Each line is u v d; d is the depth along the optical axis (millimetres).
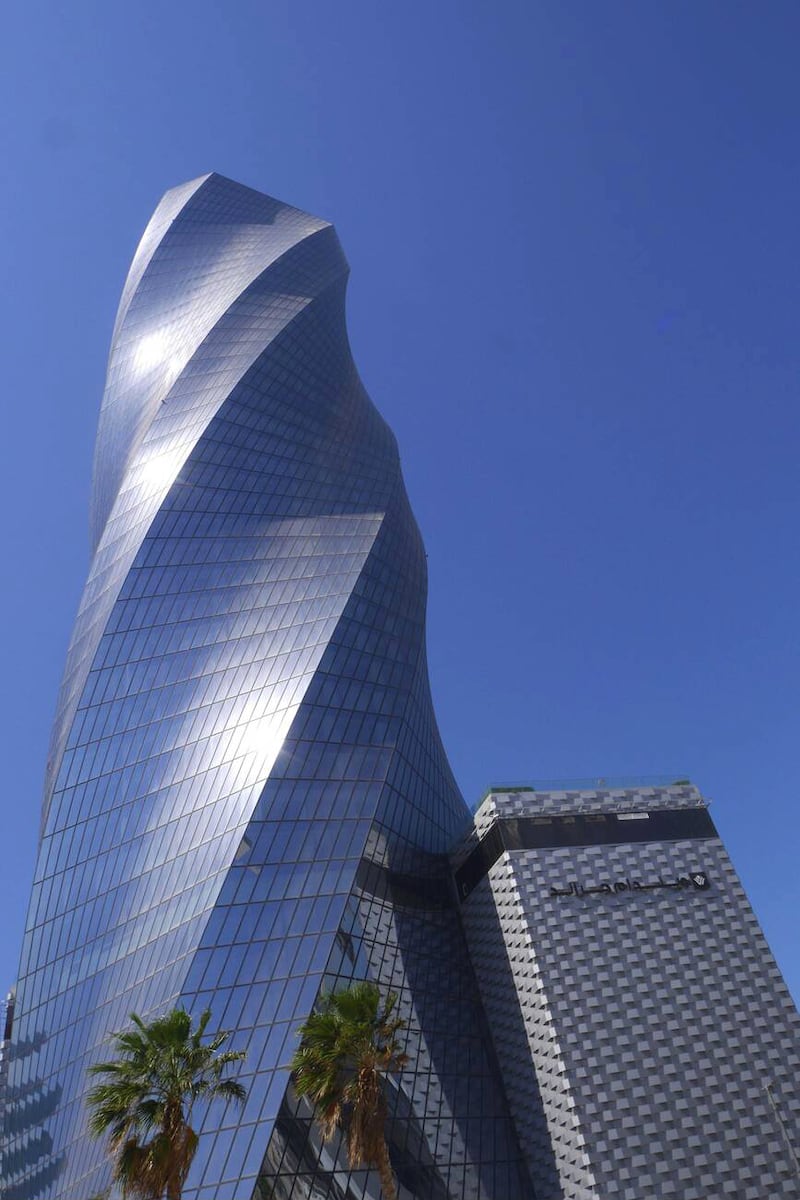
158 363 125000
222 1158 51406
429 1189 59250
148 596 89000
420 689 87312
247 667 80000
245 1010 58125
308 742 72375
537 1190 61688
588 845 72250
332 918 63719
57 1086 67375
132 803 76250
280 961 60719
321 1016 39844
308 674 76312
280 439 104188
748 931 68375
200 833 69438
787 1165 57531
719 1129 58500
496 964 71188
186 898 65562
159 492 97125
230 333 116875
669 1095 59625
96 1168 58438
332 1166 54562
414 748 82500
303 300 124688
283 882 64750
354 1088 37781
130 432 121188
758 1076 61188
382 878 71500
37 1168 67062
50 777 90625
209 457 99062
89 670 86125
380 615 84750
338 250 146000
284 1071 55125
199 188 160125
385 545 91562
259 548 91688
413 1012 67750
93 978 68438
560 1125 59562
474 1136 63938
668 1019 63125
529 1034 64938
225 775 72250
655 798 75875
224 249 143750
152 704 81625
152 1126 34969
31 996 75688
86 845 77000
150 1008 60500
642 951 66375
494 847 73688
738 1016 63875
